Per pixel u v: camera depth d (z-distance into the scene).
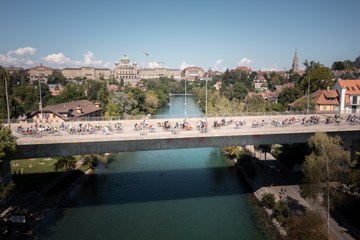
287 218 42.72
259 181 60.56
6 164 49.12
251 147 85.38
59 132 51.22
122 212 50.34
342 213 45.19
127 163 76.75
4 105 101.31
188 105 196.00
